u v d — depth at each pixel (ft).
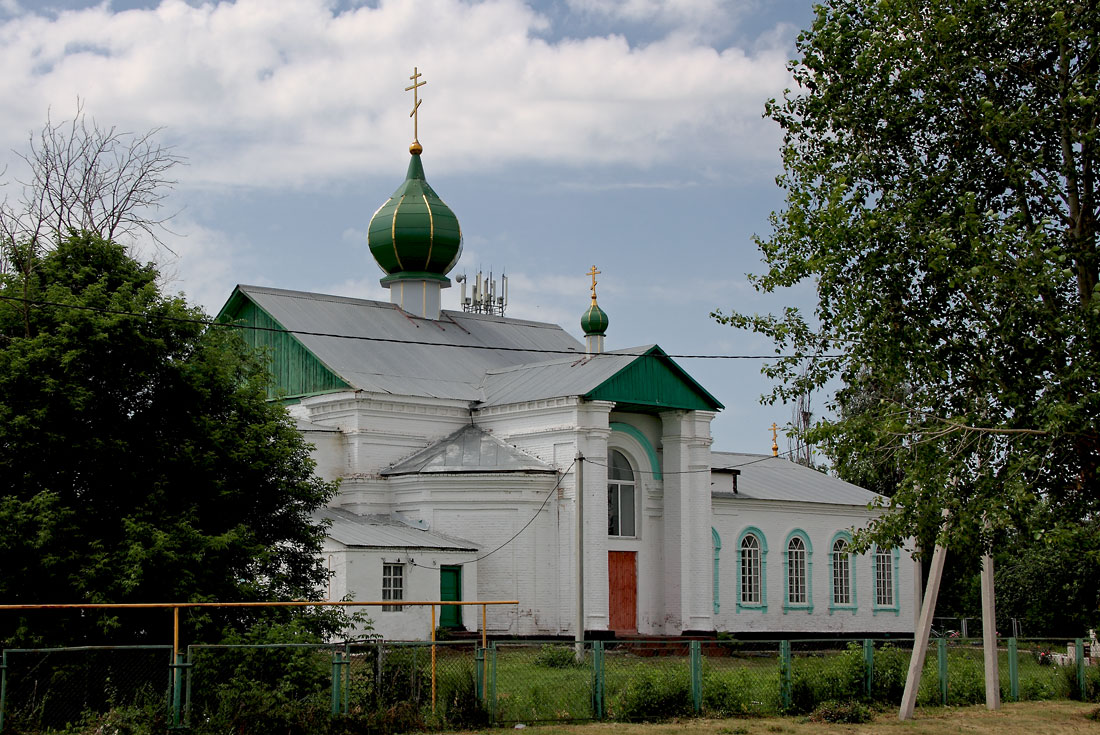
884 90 73.77
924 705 90.89
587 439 145.38
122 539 77.41
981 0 70.28
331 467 148.97
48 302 79.05
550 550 143.84
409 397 152.87
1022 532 71.82
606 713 77.66
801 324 77.56
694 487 155.94
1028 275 65.36
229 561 82.07
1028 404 68.69
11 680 71.82
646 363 152.15
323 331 161.38
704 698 81.05
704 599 153.99
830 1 76.59
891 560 189.47
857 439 71.26
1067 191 73.36
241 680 68.28
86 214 113.60
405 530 139.64
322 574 92.43
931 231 67.67
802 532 177.88
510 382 161.68
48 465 78.38
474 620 138.82
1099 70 71.15
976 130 72.90
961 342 70.74
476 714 72.59
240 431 87.56
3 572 74.49
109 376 80.23
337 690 68.08
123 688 74.28
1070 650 119.44
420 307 179.73
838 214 70.08
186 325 85.97
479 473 143.43
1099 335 65.72
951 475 68.90
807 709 84.02
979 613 193.67
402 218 178.81
